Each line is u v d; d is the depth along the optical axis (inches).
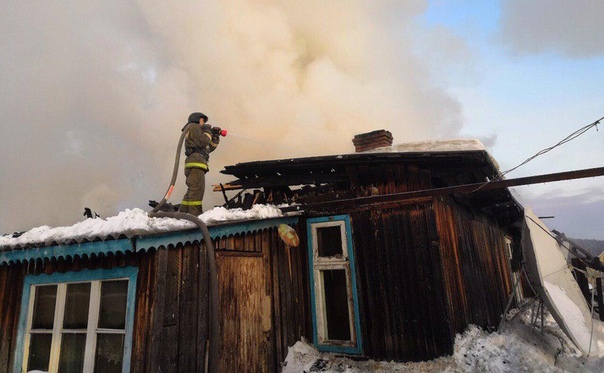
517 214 363.9
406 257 220.7
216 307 151.3
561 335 265.9
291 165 260.2
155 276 143.9
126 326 144.8
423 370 194.9
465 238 257.4
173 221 153.3
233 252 195.2
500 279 331.6
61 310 161.3
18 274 178.4
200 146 221.6
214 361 147.3
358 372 207.2
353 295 233.0
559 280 297.7
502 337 223.3
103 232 135.6
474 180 242.4
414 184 233.5
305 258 257.9
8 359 165.8
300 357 224.8
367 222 239.3
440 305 203.8
